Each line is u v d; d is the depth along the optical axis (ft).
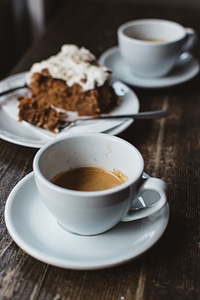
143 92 2.06
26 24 3.36
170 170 1.54
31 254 1.12
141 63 2.07
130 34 2.28
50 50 2.43
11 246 1.22
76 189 1.22
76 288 1.11
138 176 1.14
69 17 2.89
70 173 1.28
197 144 1.70
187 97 2.04
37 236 1.19
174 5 3.43
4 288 1.11
